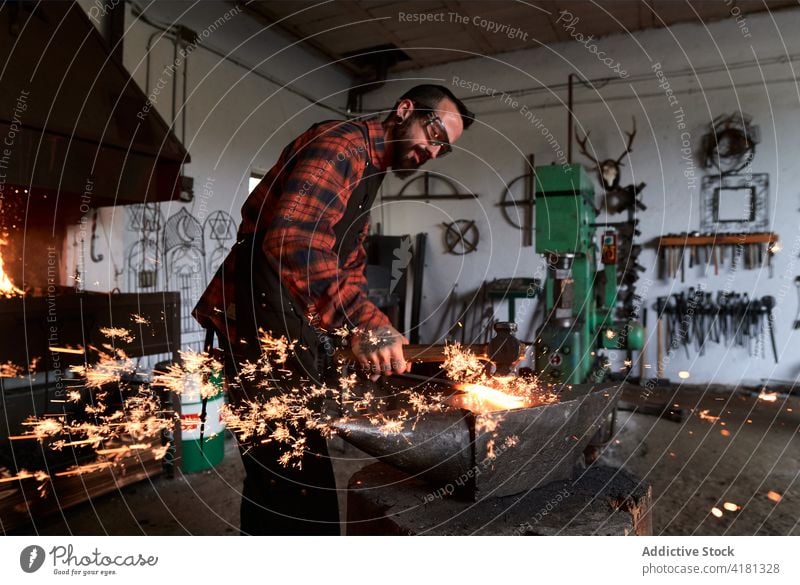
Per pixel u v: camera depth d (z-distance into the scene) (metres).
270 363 1.51
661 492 2.82
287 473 1.50
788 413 4.31
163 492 2.81
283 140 5.48
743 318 5.16
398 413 1.12
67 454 2.64
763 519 2.52
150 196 2.74
